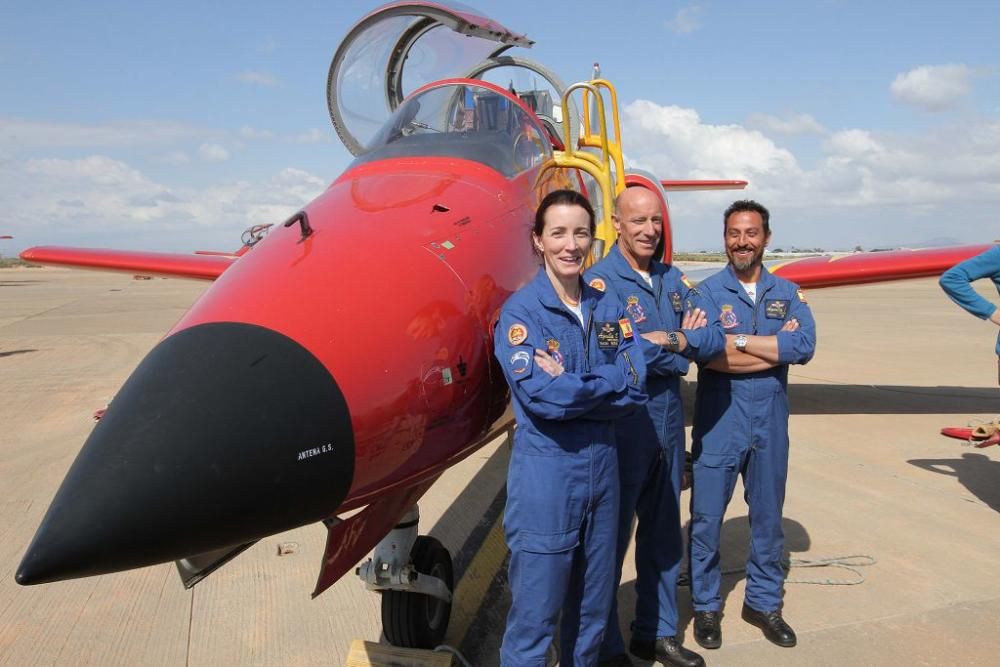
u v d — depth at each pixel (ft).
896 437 23.03
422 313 8.55
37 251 33.91
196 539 6.63
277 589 14.16
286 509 7.07
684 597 13.43
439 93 14.26
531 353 8.34
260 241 9.94
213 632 12.54
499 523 17.21
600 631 9.32
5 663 11.62
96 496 6.24
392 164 12.54
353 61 17.69
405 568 10.57
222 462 6.60
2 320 64.54
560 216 8.50
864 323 54.85
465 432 9.05
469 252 9.87
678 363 10.31
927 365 35.81
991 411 26.23
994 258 14.02
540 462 8.48
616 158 14.90
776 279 11.76
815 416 25.75
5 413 28.27
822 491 18.22
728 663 11.04
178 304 80.94
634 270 10.93
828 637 11.66
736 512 17.08
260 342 7.36
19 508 18.43
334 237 9.27
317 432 7.16
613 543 9.07
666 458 10.71
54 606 13.56
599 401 8.21
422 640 11.29
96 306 79.46
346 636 12.35
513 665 8.79
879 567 14.03
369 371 7.75
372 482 7.93
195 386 6.85
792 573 13.84
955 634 11.64
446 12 16.42
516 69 20.40
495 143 13.04
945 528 15.85
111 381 34.37
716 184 47.29
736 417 11.21
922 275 25.82
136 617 13.12
